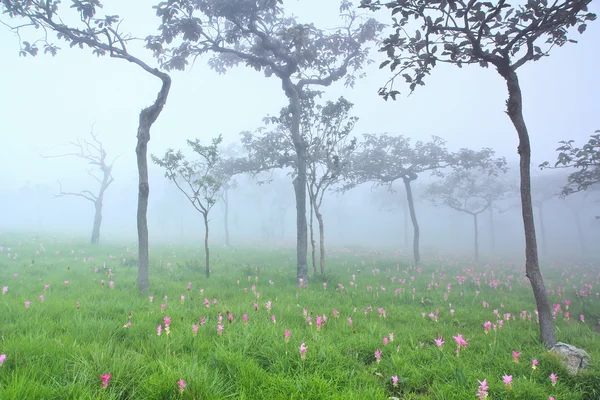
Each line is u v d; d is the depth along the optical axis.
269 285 12.62
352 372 4.82
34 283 10.91
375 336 6.71
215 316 7.55
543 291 6.82
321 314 8.33
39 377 4.14
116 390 4.03
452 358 5.63
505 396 4.41
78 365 4.42
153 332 6.27
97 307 7.84
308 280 14.25
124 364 4.52
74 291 9.85
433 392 4.57
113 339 5.80
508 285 14.95
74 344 5.12
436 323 8.34
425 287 13.97
